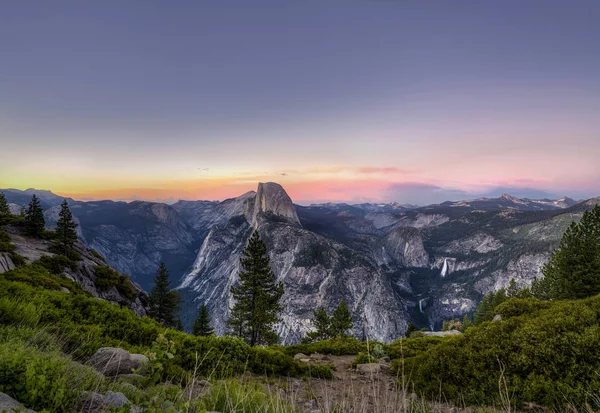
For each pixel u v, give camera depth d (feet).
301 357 58.13
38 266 104.78
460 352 34.47
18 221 171.94
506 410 24.56
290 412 21.65
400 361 43.24
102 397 14.96
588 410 21.76
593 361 25.40
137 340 37.58
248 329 140.77
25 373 13.16
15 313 26.73
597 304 33.63
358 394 31.53
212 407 18.89
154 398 12.41
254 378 36.42
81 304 39.50
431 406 27.35
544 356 28.25
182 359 33.76
